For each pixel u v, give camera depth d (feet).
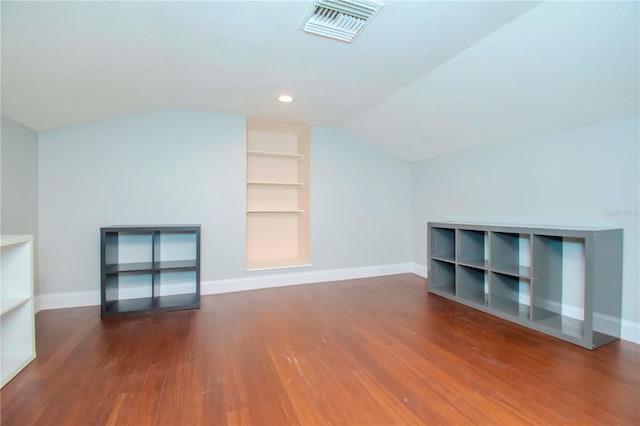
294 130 13.82
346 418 4.69
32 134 9.09
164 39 6.01
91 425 4.50
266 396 5.22
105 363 6.27
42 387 5.42
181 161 10.86
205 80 8.21
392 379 5.73
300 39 6.22
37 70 6.30
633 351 6.75
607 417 4.65
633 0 4.67
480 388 5.43
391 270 14.46
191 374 5.87
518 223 9.88
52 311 9.34
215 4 5.04
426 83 8.38
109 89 7.94
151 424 4.53
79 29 5.25
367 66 7.48
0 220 7.77
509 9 5.34
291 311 9.46
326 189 13.28
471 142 10.94
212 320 8.71
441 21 5.67
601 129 7.79
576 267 8.35
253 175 14.03
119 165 10.18
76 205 9.76
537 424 4.53
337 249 13.50
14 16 4.68
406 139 12.44
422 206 14.07
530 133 9.26
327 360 6.44
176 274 10.89
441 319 8.80
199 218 11.10
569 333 7.30
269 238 14.37
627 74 6.06
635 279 7.18
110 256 9.54
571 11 5.16
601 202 7.80
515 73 6.98
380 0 5.08
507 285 9.70
